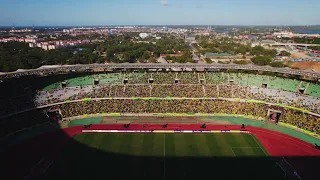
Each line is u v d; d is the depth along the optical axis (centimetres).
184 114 9094
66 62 17825
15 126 7956
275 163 6247
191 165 6144
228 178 5641
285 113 8712
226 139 7494
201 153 6700
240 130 8006
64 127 8225
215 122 8588
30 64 15075
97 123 8500
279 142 7331
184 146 7062
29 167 6084
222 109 9275
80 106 9300
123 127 8206
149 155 6581
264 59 17500
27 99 8912
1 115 8000
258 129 8150
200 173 5825
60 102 9206
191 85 10269
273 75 10794
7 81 9425
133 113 9144
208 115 9069
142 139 7456
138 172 5844
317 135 7625
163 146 7044
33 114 8575
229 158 6462
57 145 7100
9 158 6462
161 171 5891
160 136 7656
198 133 7862
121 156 6538
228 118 8888
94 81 10381
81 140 7388
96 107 9325
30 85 9544
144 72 11006
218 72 11006
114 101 9588
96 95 9762
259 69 10219
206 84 10306
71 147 6988
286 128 8188
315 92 9062
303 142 7325
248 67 10419
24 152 6744
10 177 5706
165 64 10856
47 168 6009
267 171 5922
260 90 9806
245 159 6425
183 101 9594
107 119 8794
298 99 9012
